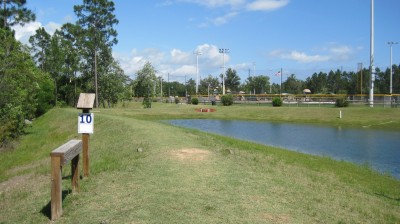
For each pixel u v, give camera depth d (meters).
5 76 24.34
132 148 12.89
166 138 14.60
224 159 10.89
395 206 8.30
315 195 7.86
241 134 26.33
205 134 18.33
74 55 56.91
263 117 40.97
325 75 100.38
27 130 27.44
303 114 40.41
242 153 12.56
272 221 6.06
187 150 11.91
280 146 20.17
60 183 6.62
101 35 53.34
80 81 58.34
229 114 44.09
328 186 9.24
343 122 34.62
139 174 8.98
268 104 58.00
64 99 60.00
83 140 9.48
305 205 7.02
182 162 10.04
